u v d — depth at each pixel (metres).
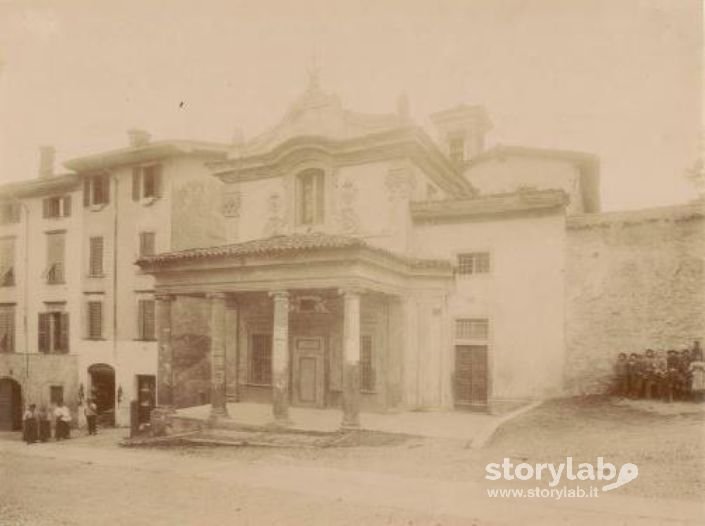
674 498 11.38
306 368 24.81
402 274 23.08
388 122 24.23
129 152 30.75
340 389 24.05
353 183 24.41
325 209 24.81
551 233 22.55
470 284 23.50
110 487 14.20
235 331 26.42
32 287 34.25
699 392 19.48
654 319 20.98
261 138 26.91
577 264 22.14
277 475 14.47
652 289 21.11
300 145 24.83
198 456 17.64
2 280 35.09
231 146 27.55
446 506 11.55
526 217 22.91
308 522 10.90
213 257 21.34
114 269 31.55
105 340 31.42
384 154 23.77
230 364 26.34
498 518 10.77
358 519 10.95
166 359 22.59
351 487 13.09
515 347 22.64
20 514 12.20
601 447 14.99
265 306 26.02
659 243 21.16
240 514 11.55
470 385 23.36
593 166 31.25
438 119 34.88
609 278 21.67
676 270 20.88
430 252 24.16
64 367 32.53
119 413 30.42
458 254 23.83
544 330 22.34
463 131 34.28
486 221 23.42
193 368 30.11
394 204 23.62
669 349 20.69
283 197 25.73
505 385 22.66
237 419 21.09
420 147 23.80
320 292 24.14
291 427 19.39
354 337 19.19
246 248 20.81
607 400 20.41
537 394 22.22
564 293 22.20
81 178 33.12
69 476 15.59
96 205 32.44
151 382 30.12
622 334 21.34
